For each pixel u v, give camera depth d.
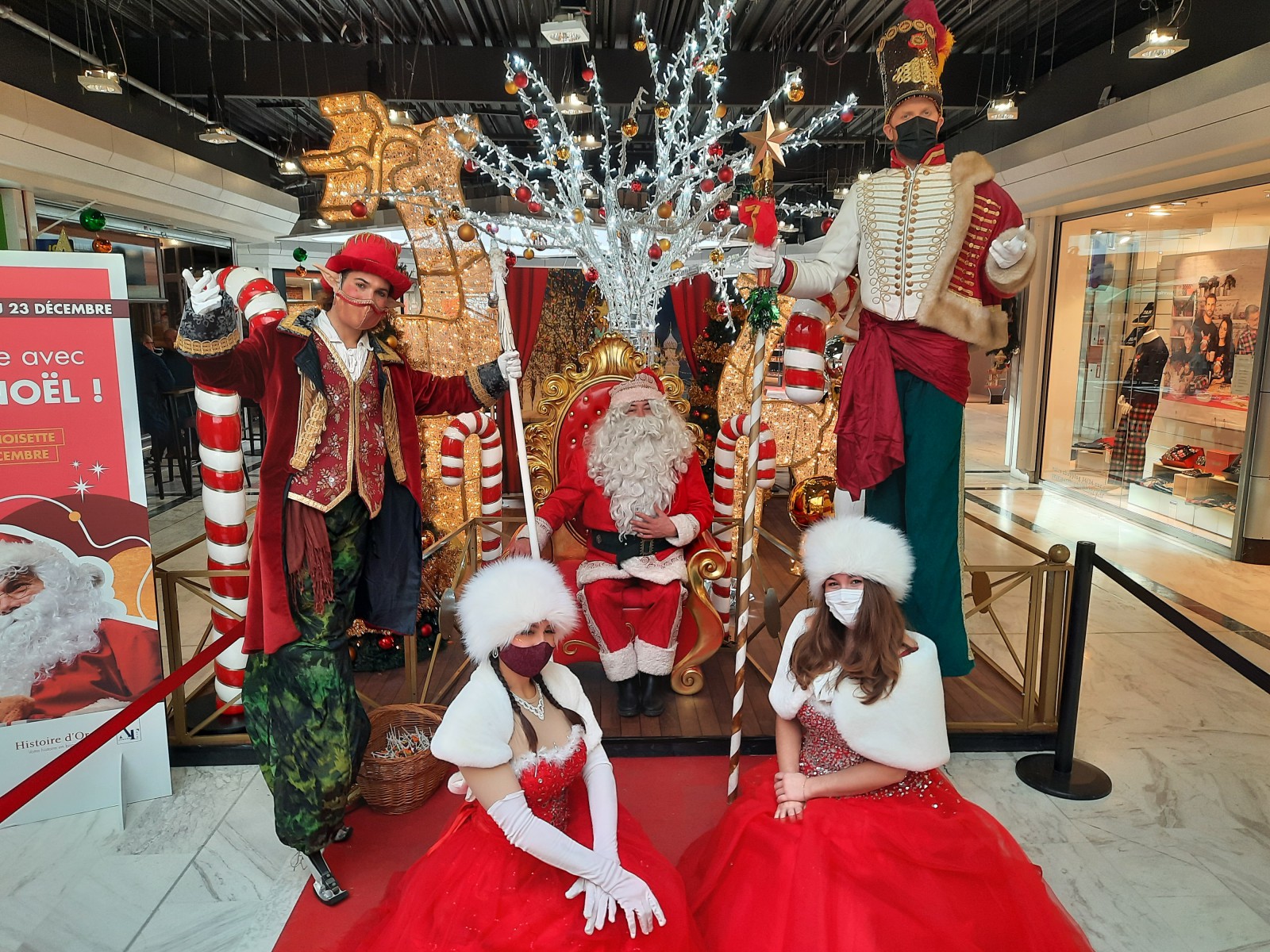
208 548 3.38
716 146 3.68
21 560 2.76
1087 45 7.29
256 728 2.49
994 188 2.86
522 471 2.50
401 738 2.97
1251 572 5.86
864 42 7.75
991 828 2.07
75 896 2.47
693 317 6.20
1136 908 2.41
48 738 2.84
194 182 9.02
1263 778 3.12
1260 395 5.94
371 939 1.96
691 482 3.57
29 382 2.72
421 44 7.93
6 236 6.82
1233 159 5.63
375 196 4.19
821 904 1.86
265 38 7.81
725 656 4.05
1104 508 7.88
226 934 2.32
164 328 8.98
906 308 2.83
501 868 1.89
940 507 2.90
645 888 1.83
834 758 2.17
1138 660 4.25
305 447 2.42
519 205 10.66
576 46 7.94
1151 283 7.21
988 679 3.82
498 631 1.88
